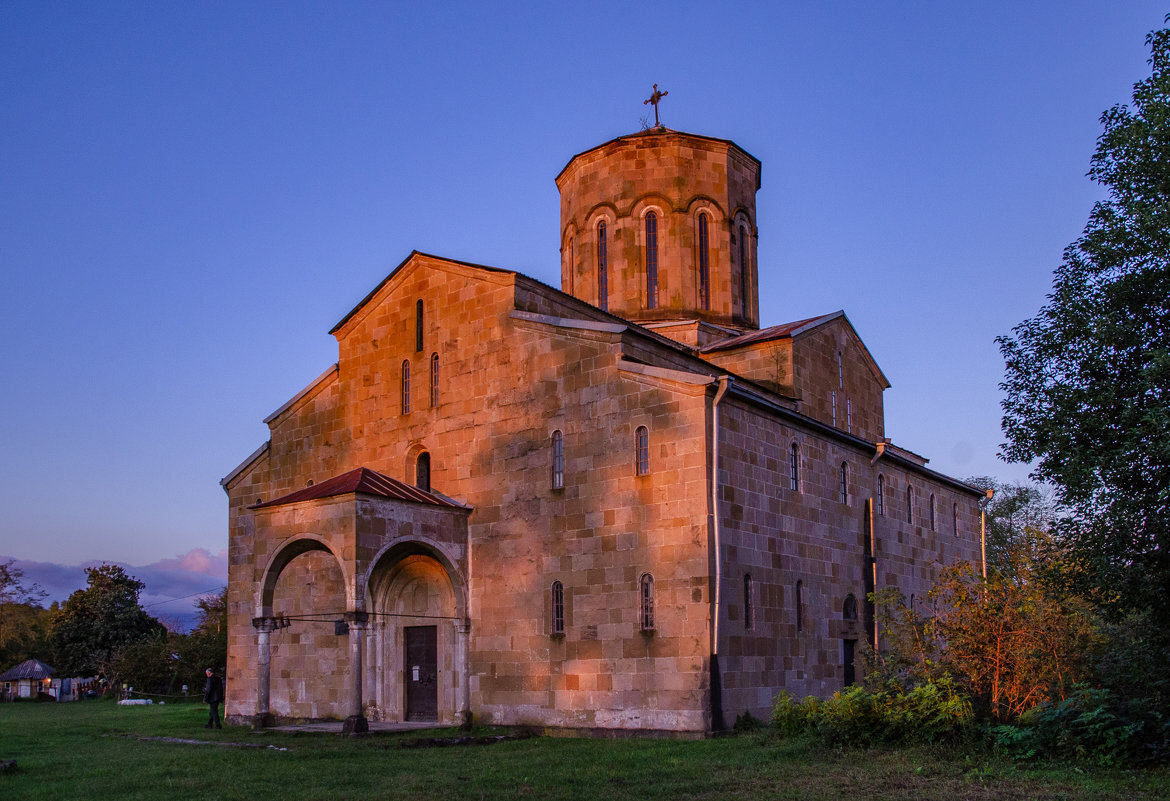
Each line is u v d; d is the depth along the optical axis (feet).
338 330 113.60
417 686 100.07
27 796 56.59
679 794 52.29
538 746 76.48
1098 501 67.36
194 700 208.54
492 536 94.68
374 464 107.14
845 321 120.26
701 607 79.20
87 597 287.69
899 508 114.93
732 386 83.51
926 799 49.34
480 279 100.17
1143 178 67.77
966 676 71.00
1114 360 68.33
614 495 86.22
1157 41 67.97
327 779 60.23
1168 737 57.00
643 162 122.62
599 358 89.40
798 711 73.51
